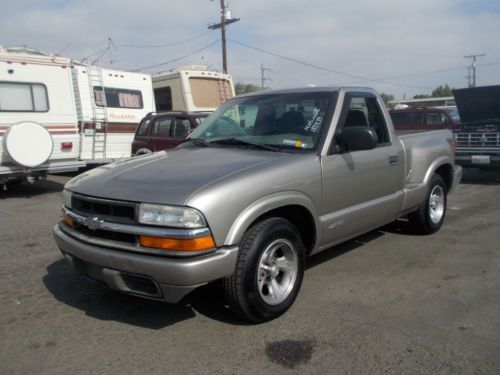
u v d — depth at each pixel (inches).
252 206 134.3
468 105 455.8
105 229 132.5
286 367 119.1
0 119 394.3
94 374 117.9
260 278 138.7
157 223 124.5
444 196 247.1
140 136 456.8
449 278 178.1
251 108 188.2
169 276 122.0
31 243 244.5
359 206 178.9
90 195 138.6
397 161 200.7
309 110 174.7
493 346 126.8
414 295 162.2
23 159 390.9
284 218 154.2
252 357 124.1
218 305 156.9
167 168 147.3
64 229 149.8
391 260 200.7
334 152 165.2
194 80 577.3
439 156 237.5
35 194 422.6
